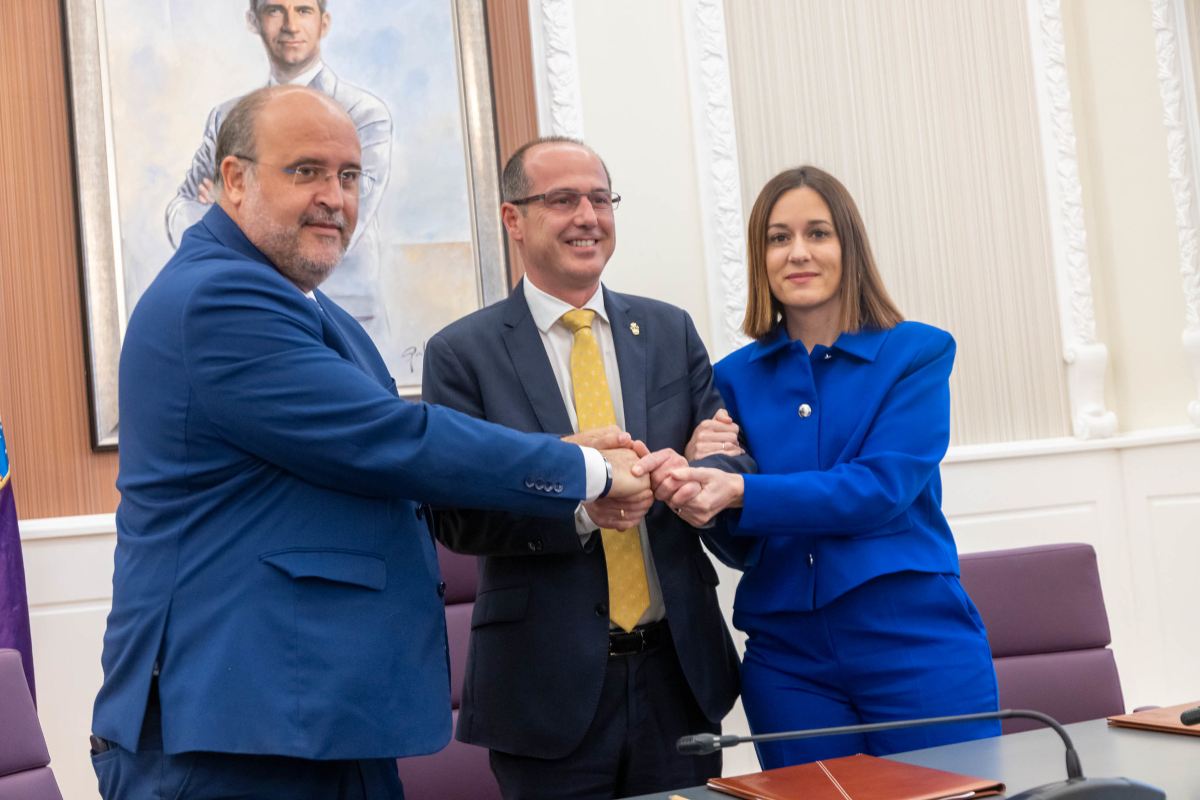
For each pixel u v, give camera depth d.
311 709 1.72
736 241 4.13
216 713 1.70
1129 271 4.57
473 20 4.01
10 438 3.69
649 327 2.43
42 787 2.25
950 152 4.45
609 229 2.37
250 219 1.93
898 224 4.39
